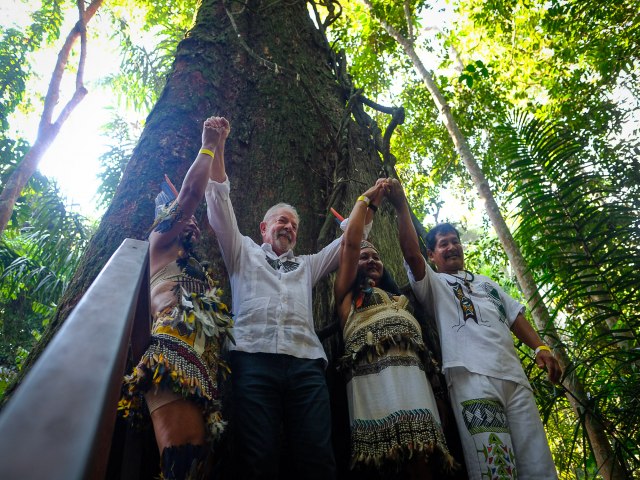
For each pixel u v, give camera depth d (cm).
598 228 364
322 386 204
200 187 205
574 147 398
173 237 200
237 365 205
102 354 64
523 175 402
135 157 329
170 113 362
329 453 189
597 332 474
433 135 995
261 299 217
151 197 300
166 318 177
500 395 226
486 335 241
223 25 469
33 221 670
